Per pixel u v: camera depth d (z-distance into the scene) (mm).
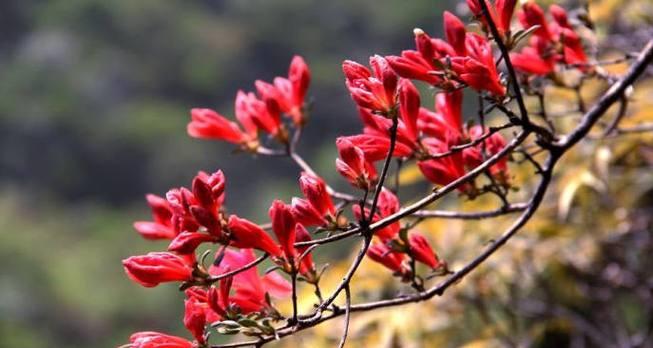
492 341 1896
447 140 1491
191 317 1416
